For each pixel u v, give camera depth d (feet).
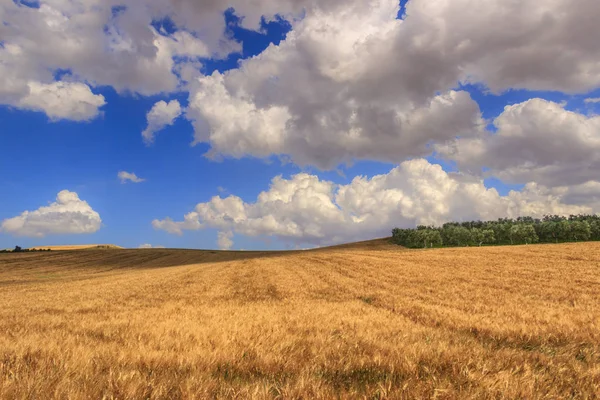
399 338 23.17
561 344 22.41
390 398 12.38
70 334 26.12
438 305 43.73
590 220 542.98
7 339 24.27
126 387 13.19
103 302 55.47
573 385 14.24
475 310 38.40
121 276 145.38
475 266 121.29
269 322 30.78
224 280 101.76
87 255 314.76
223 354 18.72
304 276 105.50
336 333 25.84
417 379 14.44
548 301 47.24
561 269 102.42
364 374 16.06
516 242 470.39
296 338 23.12
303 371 15.64
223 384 14.05
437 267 120.26
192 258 309.01
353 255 211.41
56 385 13.32
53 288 96.53
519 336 24.20
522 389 13.08
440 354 18.42
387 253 220.64
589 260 129.39
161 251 371.35
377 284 75.72
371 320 32.04
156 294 68.03
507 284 70.49
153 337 23.91
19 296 74.43
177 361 17.67
